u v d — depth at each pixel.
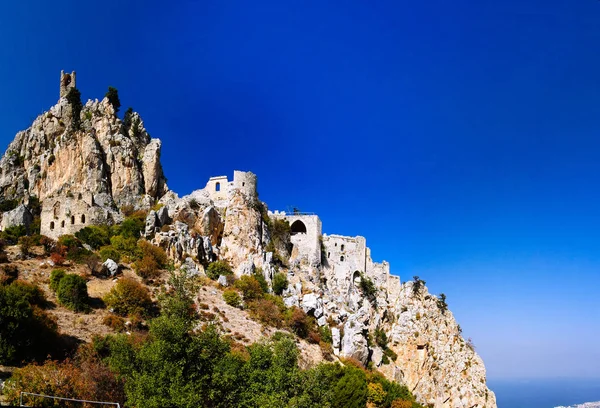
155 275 79.00
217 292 84.62
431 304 126.19
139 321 63.34
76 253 76.94
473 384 120.44
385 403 81.94
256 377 47.91
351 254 123.62
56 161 105.44
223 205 108.19
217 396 42.50
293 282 102.62
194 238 92.44
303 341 84.31
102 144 108.50
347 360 87.75
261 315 82.38
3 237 80.31
